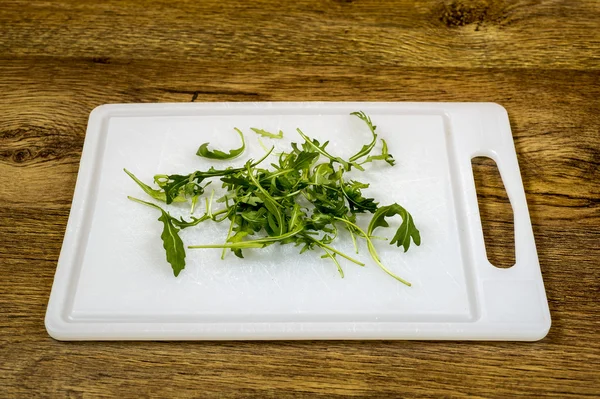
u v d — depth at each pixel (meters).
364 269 0.45
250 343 0.43
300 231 0.44
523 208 0.48
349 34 0.61
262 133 0.51
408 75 0.58
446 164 0.51
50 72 0.58
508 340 0.44
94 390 0.42
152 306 0.44
